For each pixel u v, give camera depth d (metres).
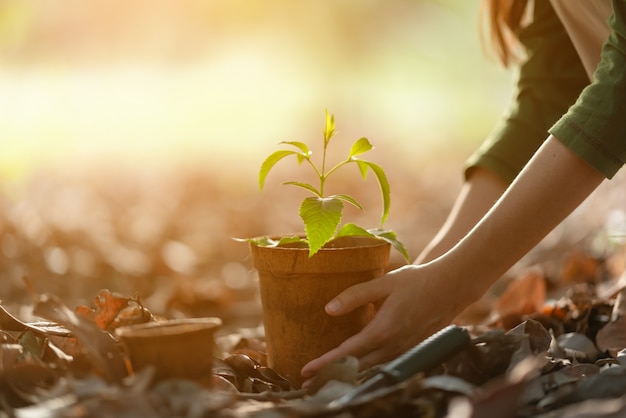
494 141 2.44
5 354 1.67
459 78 26.19
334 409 1.44
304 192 8.60
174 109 19.89
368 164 1.94
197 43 21.83
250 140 14.44
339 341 1.89
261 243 2.00
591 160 1.78
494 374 1.71
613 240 3.56
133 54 22.23
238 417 1.43
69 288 4.36
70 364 1.72
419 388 1.47
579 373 1.76
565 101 2.44
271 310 1.95
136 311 1.93
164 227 6.38
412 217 7.12
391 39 23.94
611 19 1.85
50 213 6.34
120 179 9.58
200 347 1.58
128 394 1.38
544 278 3.78
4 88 18.66
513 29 2.57
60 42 18.91
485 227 1.82
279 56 21.75
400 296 1.80
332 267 1.86
